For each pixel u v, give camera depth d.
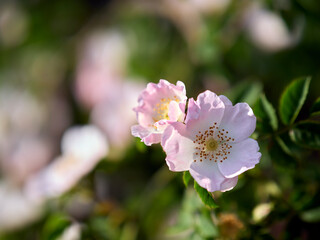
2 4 0.66
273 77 0.48
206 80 0.50
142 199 0.44
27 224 0.52
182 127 0.29
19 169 0.59
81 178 0.43
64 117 0.61
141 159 0.48
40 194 0.43
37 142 0.60
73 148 0.44
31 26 0.64
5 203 0.54
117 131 0.50
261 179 0.36
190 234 0.35
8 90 0.64
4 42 0.65
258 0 0.48
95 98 0.56
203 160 0.29
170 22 0.54
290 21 0.45
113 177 0.47
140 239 0.43
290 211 0.35
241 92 0.36
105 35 0.58
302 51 0.48
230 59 0.49
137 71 0.53
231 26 0.49
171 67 0.53
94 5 0.64
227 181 0.28
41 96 0.62
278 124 0.34
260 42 0.49
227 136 0.29
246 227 0.34
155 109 0.30
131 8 0.58
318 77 0.47
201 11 0.50
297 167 0.34
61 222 0.39
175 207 0.42
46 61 0.63
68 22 0.64
